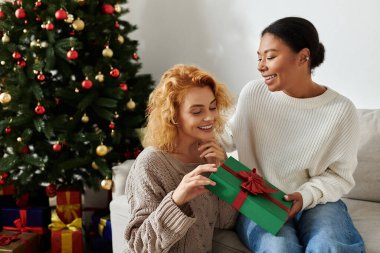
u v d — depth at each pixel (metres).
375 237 1.31
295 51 1.17
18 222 2.01
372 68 1.93
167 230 1.00
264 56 1.20
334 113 1.24
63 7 1.72
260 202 1.06
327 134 1.25
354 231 1.17
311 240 1.05
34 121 1.77
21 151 1.83
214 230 1.34
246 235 1.20
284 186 1.34
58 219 1.94
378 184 1.63
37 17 1.77
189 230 1.13
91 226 2.11
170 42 2.46
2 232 2.01
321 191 1.24
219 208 1.28
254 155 1.40
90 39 1.84
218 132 1.24
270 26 1.21
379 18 1.86
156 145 1.17
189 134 1.13
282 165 1.32
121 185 1.71
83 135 1.83
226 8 2.25
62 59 1.82
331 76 2.03
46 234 2.06
